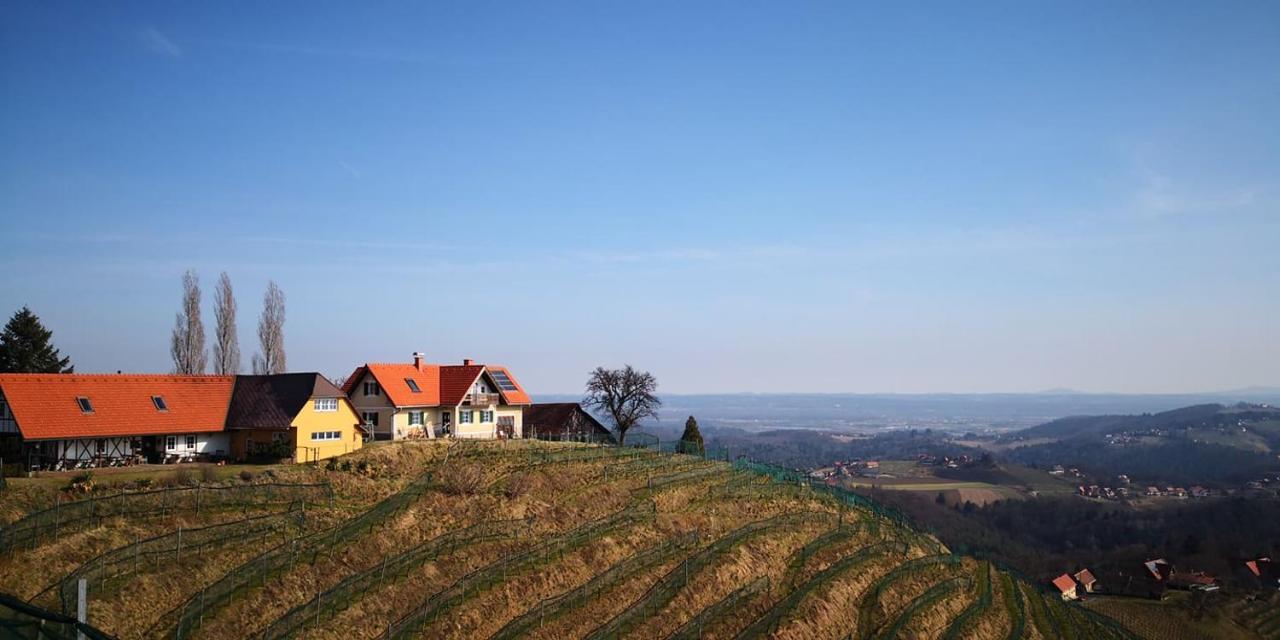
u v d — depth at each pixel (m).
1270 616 123.56
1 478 54.50
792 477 97.19
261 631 44.94
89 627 29.59
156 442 69.81
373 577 51.91
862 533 84.25
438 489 67.38
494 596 53.59
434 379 94.75
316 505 60.28
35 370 94.50
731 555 67.50
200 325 101.31
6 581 43.72
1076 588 138.50
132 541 50.09
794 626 59.75
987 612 77.31
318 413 74.44
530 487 70.88
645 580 60.66
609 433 110.75
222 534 52.41
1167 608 126.69
